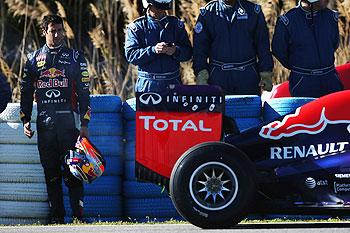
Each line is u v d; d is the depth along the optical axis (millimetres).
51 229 25422
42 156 30688
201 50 31906
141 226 26016
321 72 32000
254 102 31094
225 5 31922
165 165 24828
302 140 24547
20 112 31094
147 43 31844
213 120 24875
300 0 32094
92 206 32062
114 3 48375
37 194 32188
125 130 32312
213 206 23578
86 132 30391
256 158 24688
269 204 24500
